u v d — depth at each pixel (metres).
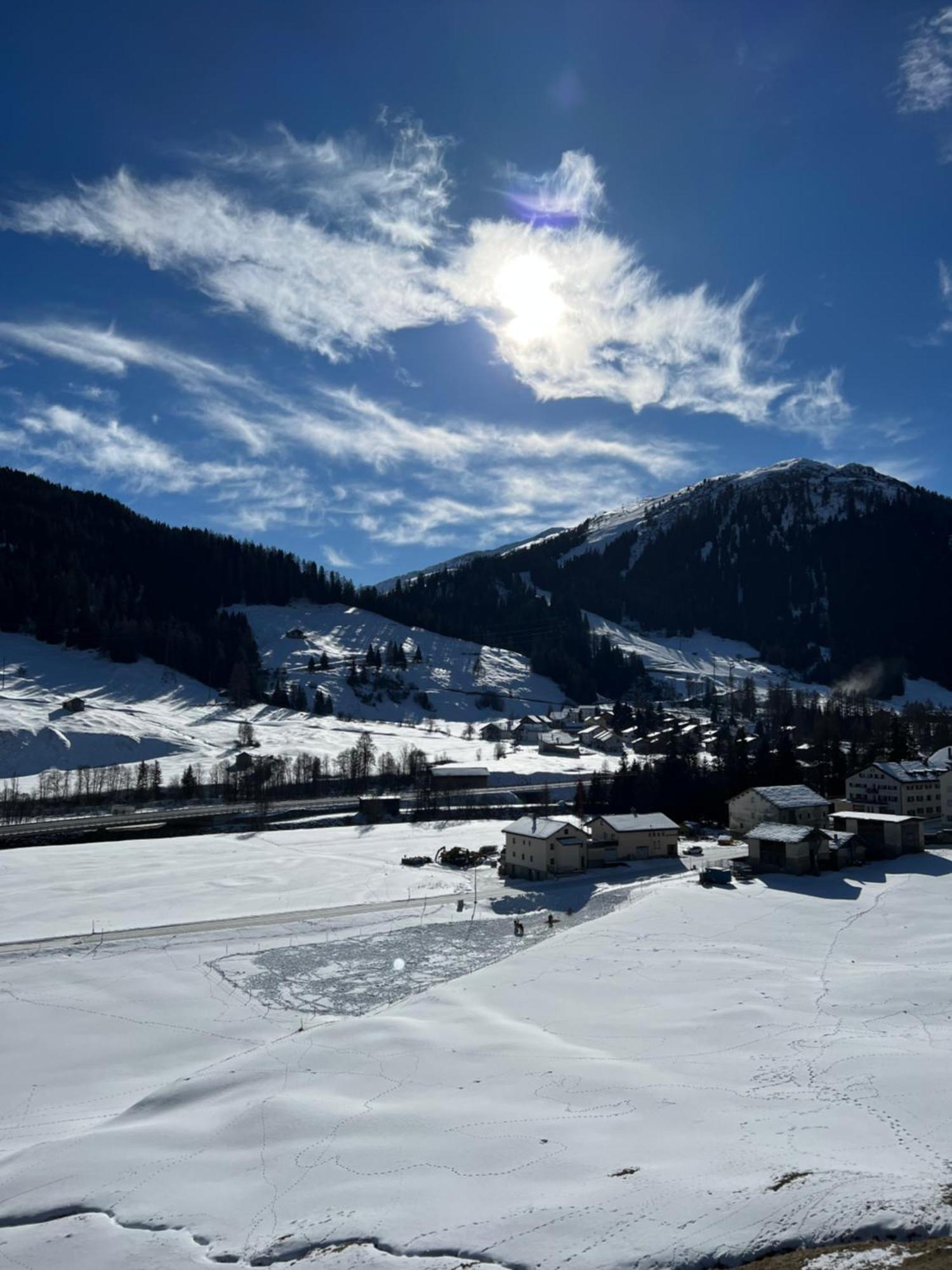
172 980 55.12
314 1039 42.44
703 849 98.75
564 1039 41.84
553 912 72.81
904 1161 26.53
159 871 88.88
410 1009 47.69
